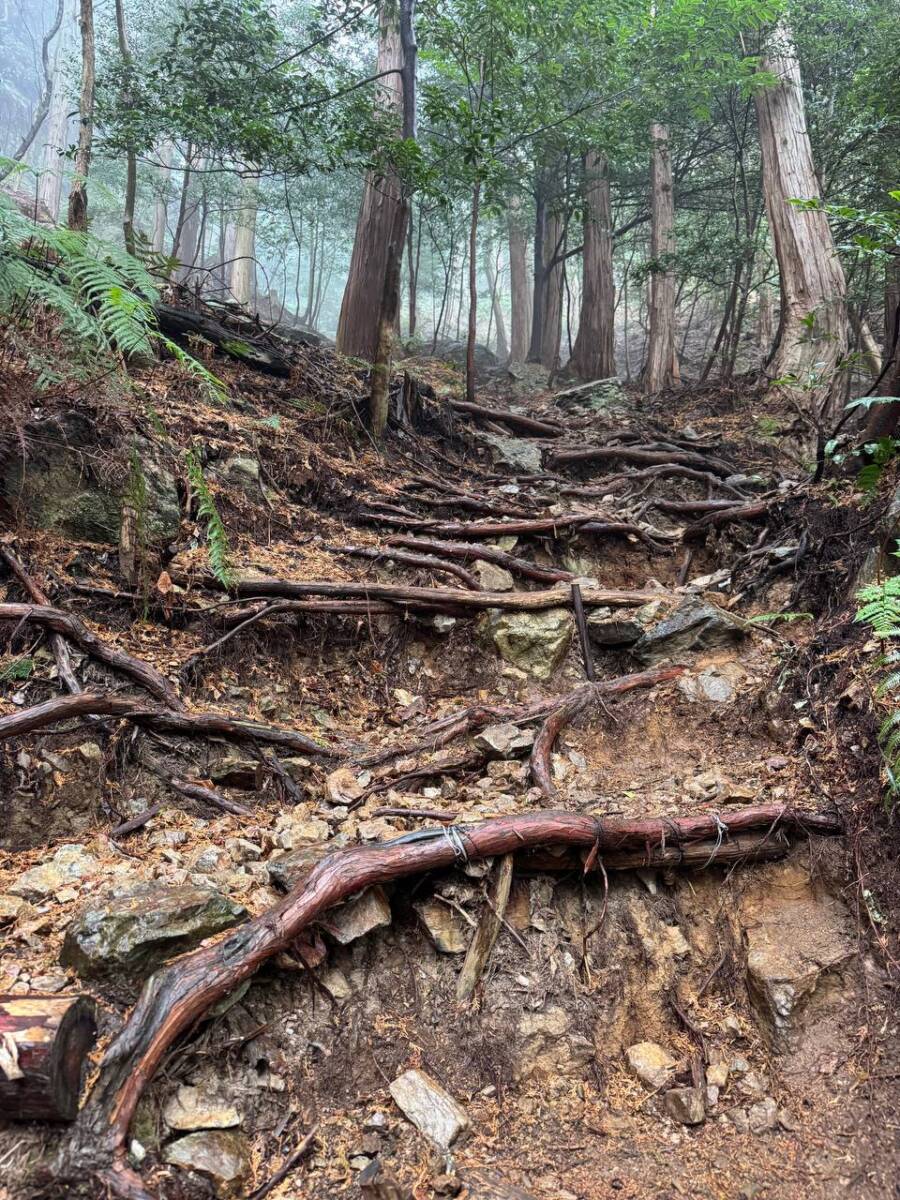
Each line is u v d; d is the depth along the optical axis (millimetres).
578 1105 2646
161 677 3654
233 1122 2182
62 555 3969
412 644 5059
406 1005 2734
